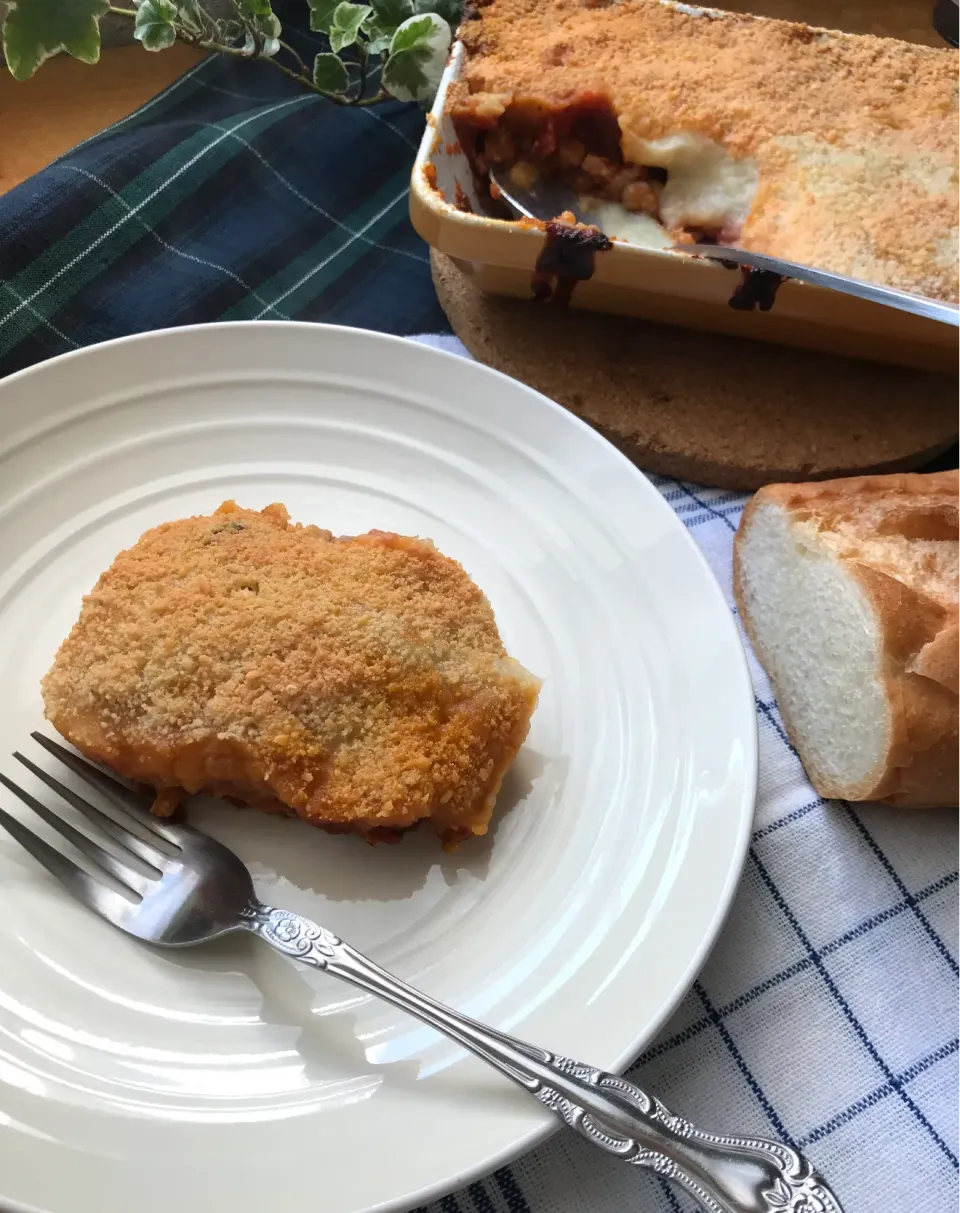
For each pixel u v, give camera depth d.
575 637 0.27
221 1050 0.21
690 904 0.23
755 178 0.35
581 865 0.24
